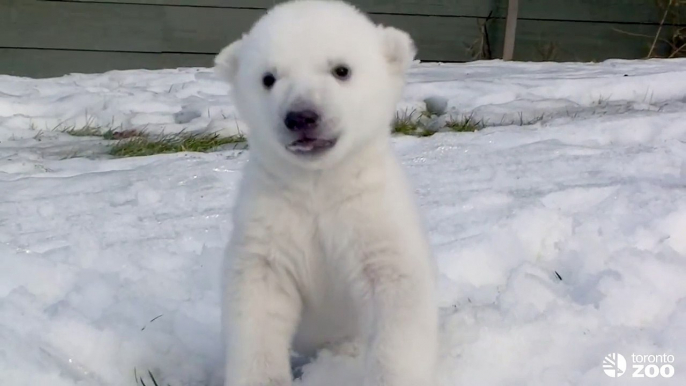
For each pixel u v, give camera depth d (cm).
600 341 116
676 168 182
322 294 117
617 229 146
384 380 105
